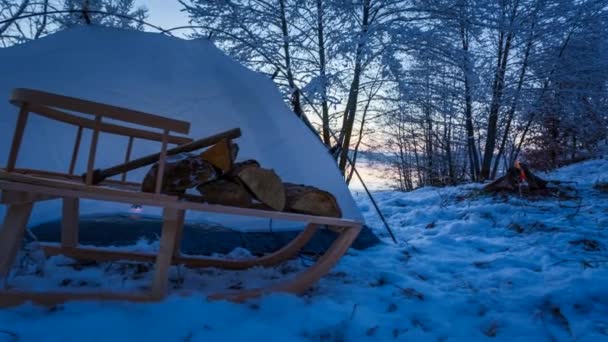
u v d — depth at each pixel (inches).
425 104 309.6
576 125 412.5
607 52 359.9
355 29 250.5
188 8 241.8
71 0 253.3
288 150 131.0
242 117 128.7
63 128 114.1
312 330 66.2
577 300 82.0
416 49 261.0
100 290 69.5
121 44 122.6
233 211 69.5
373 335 66.5
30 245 78.2
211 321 65.9
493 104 391.5
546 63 373.4
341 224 79.7
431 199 245.9
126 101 119.5
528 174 225.0
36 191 60.4
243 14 248.8
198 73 127.9
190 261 94.7
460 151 549.3
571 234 140.4
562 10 329.7
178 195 74.7
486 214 182.4
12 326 58.6
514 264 111.7
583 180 280.7
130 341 57.9
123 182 87.4
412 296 85.0
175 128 66.1
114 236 108.0
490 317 75.7
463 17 268.1
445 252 127.7
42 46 115.0
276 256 100.0
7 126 109.3
